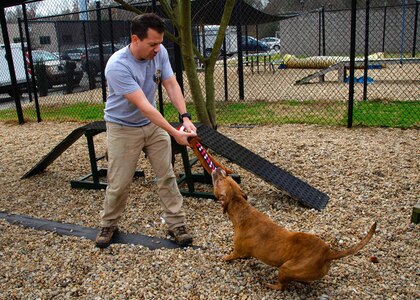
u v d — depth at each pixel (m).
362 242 2.74
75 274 3.44
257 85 15.10
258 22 16.11
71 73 16.62
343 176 5.17
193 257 3.58
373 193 4.61
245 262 3.44
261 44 27.45
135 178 5.66
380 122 7.83
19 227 4.47
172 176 3.81
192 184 4.84
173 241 3.91
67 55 17.66
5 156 7.46
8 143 8.50
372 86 13.08
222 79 17.30
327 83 14.45
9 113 12.64
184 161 4.73
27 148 7.97
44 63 16.34
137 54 3.33
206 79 6.54
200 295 3.05
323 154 6.04
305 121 8.38
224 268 3.37
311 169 5.50
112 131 3.61
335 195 4.65
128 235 4.09
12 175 6.30
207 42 23.67
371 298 2.90
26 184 5.84
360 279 3.12
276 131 7.77
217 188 3.25
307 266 2.77
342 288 3.03
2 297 3.18
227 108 10.54
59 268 3.54
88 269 3.50
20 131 9.73
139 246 3.82
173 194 3.84
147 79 3.50
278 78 16.80
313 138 7.03
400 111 8.73
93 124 5.29
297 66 18.36
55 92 17.62
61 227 4.41
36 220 4.63
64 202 5.10
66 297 3.13
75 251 3.83
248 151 4.86
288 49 26.08
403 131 7.15
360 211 4.22
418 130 7.15
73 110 12.19
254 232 3.07
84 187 5.49
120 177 3.69
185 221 4.27
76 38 17.81
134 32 3.23
